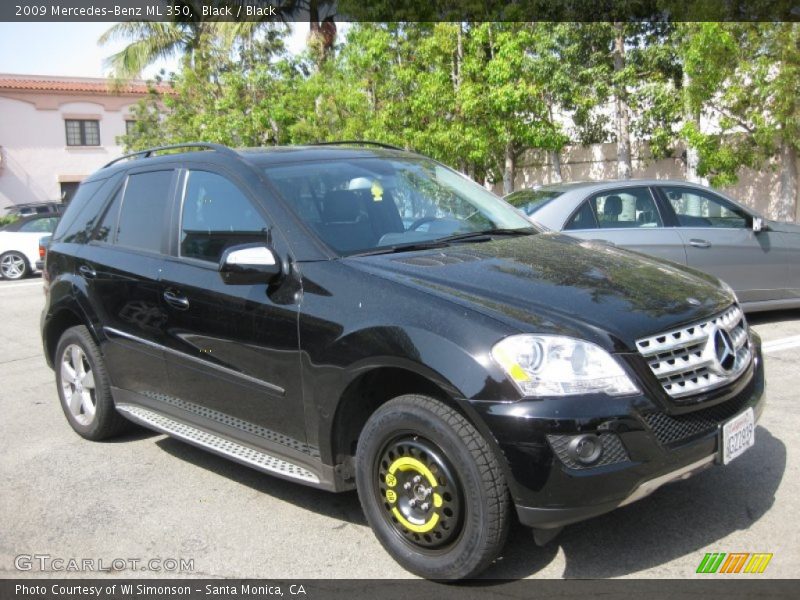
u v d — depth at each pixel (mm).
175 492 4586
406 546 3453
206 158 4648
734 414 3414
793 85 11148
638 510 3955
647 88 14500
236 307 4074
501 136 14094
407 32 15102
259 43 20125
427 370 3219
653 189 7789
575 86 14906
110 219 5289
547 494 3016
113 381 5203
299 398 3789
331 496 4434
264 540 3926
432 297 3383
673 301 3459
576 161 18031
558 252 4031
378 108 15656
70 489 4699
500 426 3039
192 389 4469
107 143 34500
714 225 7824
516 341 3107
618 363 3121
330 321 3611
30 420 6180
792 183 13625
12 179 33000
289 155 4621
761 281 7875
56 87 33344
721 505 3957
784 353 6848
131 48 22922
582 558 3529
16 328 10867
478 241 4227
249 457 4121
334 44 21719
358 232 4090
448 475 3215
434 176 4895
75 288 5309
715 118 13438
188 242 4559
